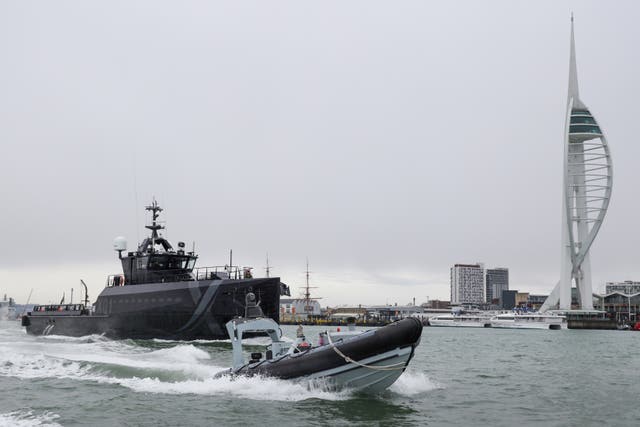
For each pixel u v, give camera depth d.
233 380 23.69
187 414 19.89
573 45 174.75
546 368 37.75
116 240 57.59
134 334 51.81
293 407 20.86
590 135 168.88
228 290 47.09
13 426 18.52
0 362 31.78
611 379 31.80
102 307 55.12
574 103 172.25
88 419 19.36
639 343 77.38
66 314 60.28
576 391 26.97
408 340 21.84
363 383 22.56
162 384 24.89
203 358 35.47
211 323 47.69
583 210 170.38
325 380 22.44
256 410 20.39
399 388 25.59
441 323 187.12
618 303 198.62
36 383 26.02
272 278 46.88
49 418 19.52
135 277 55.25
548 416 21.06
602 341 83.56
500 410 21.95
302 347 23.91
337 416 19.77
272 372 23.12
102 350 40.59
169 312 49.38
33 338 56.88
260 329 25.17
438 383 28.56
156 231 56.66
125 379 26.48
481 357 46.88
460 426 19.19
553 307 178.88
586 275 169.12
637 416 21.27
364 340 21.98
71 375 28.09
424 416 20.33
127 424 18.73
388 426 18.77
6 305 152.62
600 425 19.78
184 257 54.91
